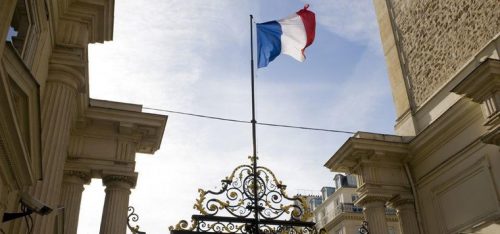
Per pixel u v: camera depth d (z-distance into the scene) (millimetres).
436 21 16734
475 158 13695
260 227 12844
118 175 13852
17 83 6980
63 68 10820
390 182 15805
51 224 9805
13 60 6820
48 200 9656
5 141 6227
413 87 17578
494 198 12898
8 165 6758
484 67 12156
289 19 15727
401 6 18984
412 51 17953
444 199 14758
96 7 11500
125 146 14477
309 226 13328
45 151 9977
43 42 9898
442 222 14711
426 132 15352
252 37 14867
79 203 13688
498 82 12227
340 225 32094
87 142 14250
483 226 13102
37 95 7562
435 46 16641
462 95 13500
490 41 13875
